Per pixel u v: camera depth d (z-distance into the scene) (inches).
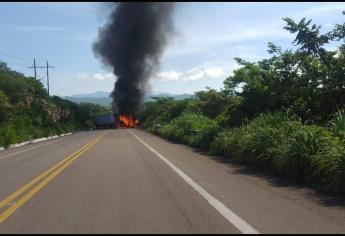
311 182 434.6
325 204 341.4
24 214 331.0
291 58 745.0
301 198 366.9
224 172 542.6
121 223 294.0
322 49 708.0
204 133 983.0
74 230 278.5
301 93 698.8
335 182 382.9
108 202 367.9
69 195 407.5
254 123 666.8
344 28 684.1
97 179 510.6
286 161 472.1
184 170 573.0
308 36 706.2
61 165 685.9
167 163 666.8
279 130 575.8
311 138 467.5
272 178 481.4
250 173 526.9
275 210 323.0
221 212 319.3
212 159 710.5
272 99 744.3
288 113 665.6
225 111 951.6
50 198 395.2
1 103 1941.4
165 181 480.4
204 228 276.5
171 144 1168.8
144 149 990.4
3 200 393.7
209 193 398.3
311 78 703.1
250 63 881.5
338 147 411.8
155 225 286.5
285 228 272.4
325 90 682.8
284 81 750.5
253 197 374.9
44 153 1005.2
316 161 426.0
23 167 690.8
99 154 880.3
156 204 354.3
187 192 406.9
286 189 411.2
